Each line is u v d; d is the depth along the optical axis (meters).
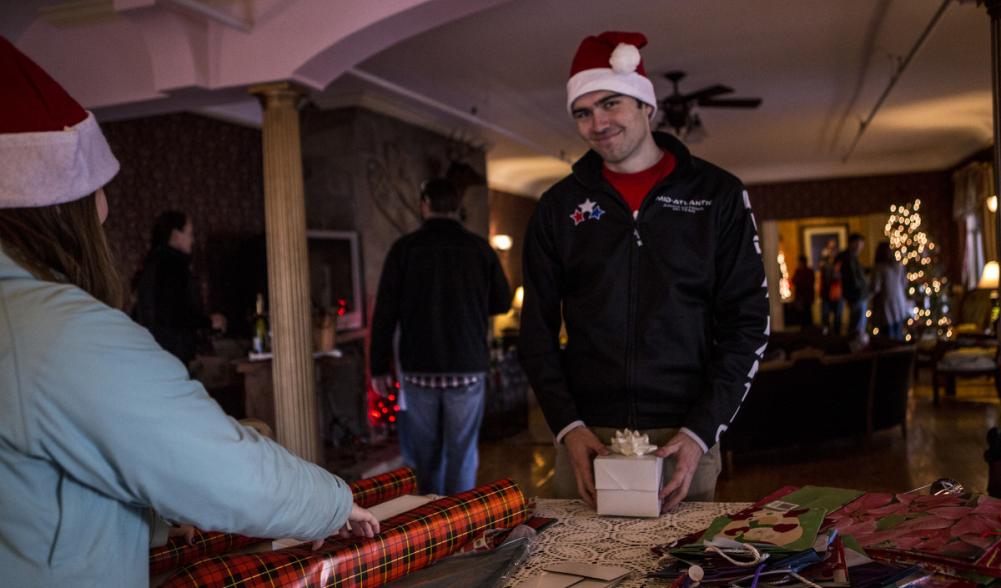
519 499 1.36
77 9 4.29
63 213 0.86
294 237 4.20
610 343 1.67
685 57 6.36
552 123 8.82
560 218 1.73
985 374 7.65
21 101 0.80
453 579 1.13
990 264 9.92
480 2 3.70
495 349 7.50
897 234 13.35
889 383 6.25
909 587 0.96
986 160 11.19
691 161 1.66
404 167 7.46
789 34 5.84
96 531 0.82
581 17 5.18
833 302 13.77
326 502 0.93
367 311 6.74
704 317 1.67
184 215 4.36
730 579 1.01
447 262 3.81
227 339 5.93
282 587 1.00
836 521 1.20
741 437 5.41
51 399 0.76
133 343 0.81
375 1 3.86
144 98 4.35
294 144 4.20
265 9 4.07
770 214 14.11
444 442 3.91
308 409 4.27
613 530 1.35
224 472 0.81
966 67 7.15
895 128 10.34
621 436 1.49
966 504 1.17
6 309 0.79
